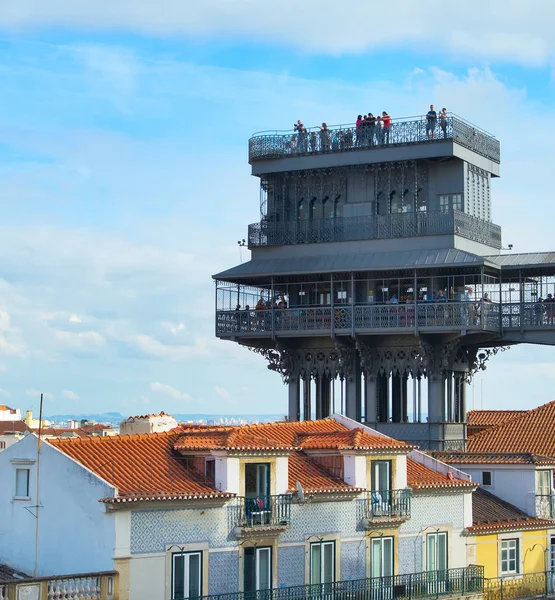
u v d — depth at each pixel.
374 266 83.50
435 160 84.69
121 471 52.91
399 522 60.09
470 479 65.19
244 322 86.81
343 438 60.25
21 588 47.09
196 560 52.41
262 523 54.50
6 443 96.31
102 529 50.06
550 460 71.38
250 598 53.78
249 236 88.25
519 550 67.75
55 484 51.72
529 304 82.94
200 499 52.12
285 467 56.09
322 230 86.38
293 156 87.31
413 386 84.44
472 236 85.06
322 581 57.22
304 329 85.06
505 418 95.50
